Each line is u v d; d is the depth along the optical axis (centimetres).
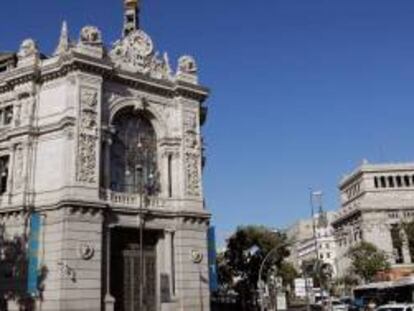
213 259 5412
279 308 7300
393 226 11881
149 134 5450
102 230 4694
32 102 5016
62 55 4919
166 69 5609
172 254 5125
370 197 12338
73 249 4478
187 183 5350
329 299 7781
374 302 6781
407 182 12425
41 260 4562
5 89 5241
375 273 9700
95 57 4947
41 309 4447
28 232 4688
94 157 4794
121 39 5388
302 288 6053
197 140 5553
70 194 4566
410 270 9994
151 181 5281
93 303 4478
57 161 4788
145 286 5028
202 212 5319
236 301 8625
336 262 14012
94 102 4916
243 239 8581
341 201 14100
